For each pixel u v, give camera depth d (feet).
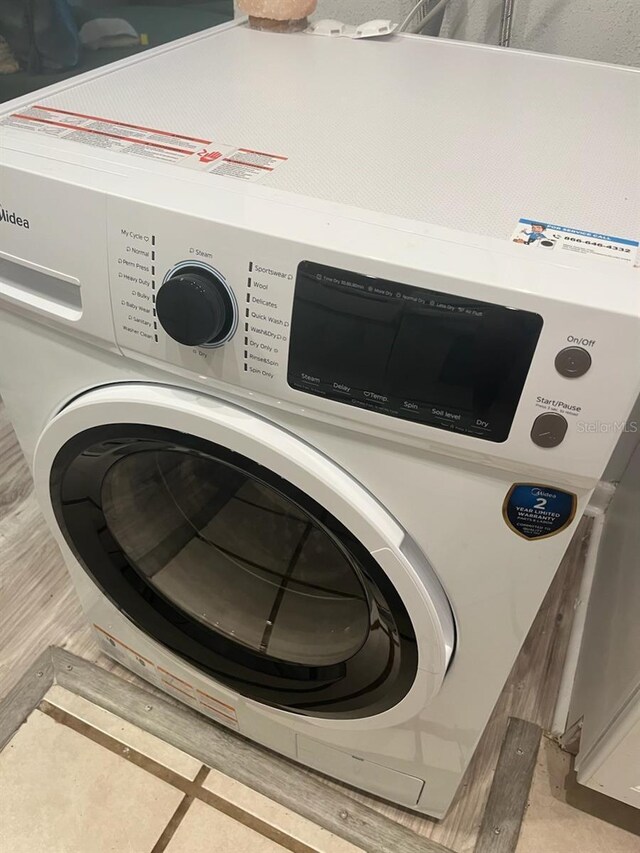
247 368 1.79
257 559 2.88
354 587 2.55
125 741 3.32
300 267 1.60
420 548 1.97
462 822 3.08
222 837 3.04
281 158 1.91
